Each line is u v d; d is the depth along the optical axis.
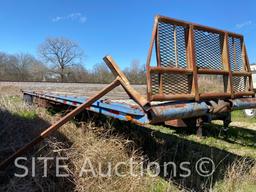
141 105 2.46
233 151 4.41
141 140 3.97
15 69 46.47
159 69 2.73
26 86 16.48
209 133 5.32
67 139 3.46
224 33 3.45
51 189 2.71
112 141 3.43
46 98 6.02
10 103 5.41
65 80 46.97
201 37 3.16
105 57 2.75
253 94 3.95
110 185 2.83
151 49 2.69
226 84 3.50
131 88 2.59
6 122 3.85
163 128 5.15
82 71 46.38
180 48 2.98
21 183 2.66
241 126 6.84
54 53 46.78
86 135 3.60
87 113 4.07
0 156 3.11
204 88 3.50
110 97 4.38
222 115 4.13
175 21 2.90
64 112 5.09
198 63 3.09
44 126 4.04
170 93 2.85
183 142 4.30
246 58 3.84
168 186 3.08
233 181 3.18
